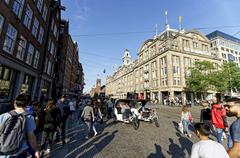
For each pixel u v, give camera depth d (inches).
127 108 468.8
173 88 1715.1
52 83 1072.8
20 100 107.7
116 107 504.7
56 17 1051.9
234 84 1456.7
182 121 362.9
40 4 758.5
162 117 649.0
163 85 1860.2
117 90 3786.9
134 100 549.6
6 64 474.9
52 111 224.1
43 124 217.9
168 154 221.9
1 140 93.4
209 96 1884.8
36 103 221.8
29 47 658.8
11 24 497.0
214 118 242.4
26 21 616.7
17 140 96.9
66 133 334.6
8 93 522.6
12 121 98.3
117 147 247.0
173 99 1595.7
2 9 440.8
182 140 297.0
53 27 997.8
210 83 1408.7
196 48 1985.7
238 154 83.2
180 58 1844.2
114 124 461.7
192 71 1510.8
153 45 2181.3
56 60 1198.3
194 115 764.6
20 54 579.2
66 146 247.1
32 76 717.3
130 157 207.5
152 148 246.2
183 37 1926.7
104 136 315.3
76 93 2578.7
